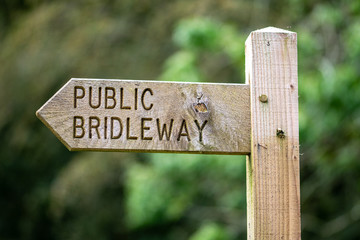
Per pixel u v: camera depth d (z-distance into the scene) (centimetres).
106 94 259
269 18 903
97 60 1186
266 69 263
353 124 715
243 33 841
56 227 1102
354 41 649
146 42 1157
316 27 762
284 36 265
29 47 1315
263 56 264
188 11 1095
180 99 261
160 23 1162
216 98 262
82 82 258
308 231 885
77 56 1216
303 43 677
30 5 1430
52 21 1320
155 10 1195
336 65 710
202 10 1048
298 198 255
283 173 257
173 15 1144
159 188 700
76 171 1053
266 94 261
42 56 1273
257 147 258
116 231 1036
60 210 1066
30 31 1345
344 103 659
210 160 670
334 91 648
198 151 259
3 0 1457
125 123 258
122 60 1162
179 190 709
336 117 671
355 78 657
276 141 259
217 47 696
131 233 1030
